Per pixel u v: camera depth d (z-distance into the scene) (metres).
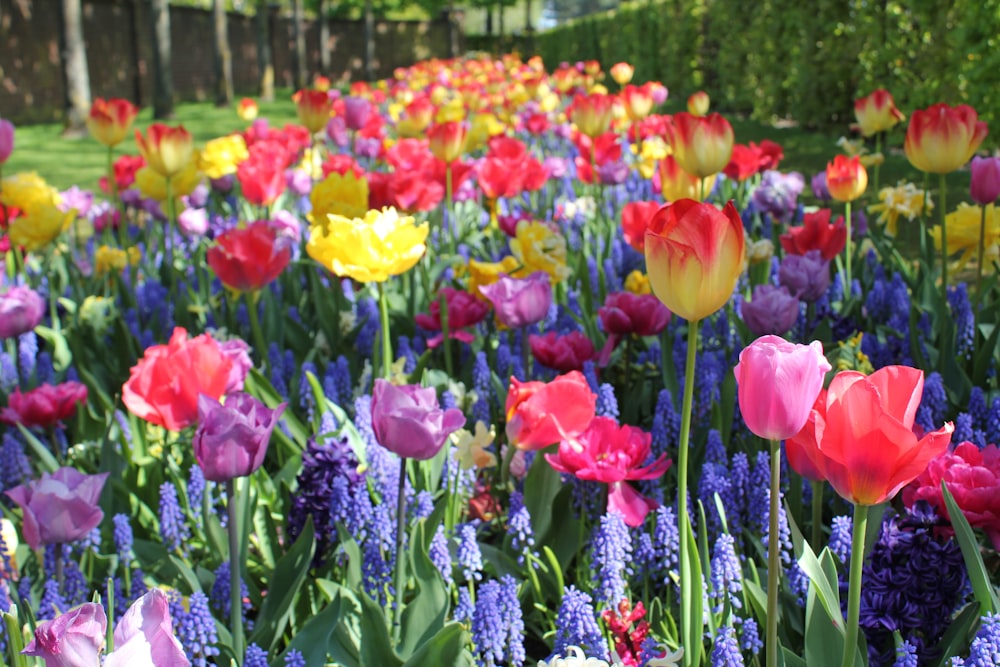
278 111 21.67
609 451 1.92
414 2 35.03
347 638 1.76
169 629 0.95
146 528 2.28
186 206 5.14
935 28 7.73
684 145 2.83
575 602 1.59
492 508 2.45
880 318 3.24
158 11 17.81
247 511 2.00
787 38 11.49
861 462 1.14
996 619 1.31
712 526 2.01
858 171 3.41
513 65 16.67
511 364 2.78
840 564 1.76
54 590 1.76
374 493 2.20
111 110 4.43
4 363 3.06
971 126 2.73
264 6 24.52
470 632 1.71
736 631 1.66
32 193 4.02
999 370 2.73
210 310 3.57
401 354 2.93
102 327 3.53
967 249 3.34
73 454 2.61
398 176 3.62
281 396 2.69
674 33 17.69
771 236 4.41
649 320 2.60
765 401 1.15
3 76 20.56
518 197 5.63
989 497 1.57
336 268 2.48
